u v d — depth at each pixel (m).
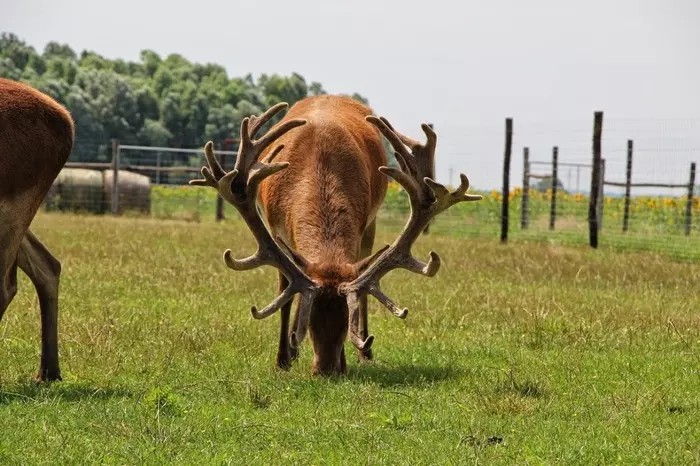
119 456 6.97
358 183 11.07
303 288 9.72
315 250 10.30
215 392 9.17
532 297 14.69
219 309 13.48
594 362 10.60
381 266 9.87
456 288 15.71
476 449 7.35
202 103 92.31
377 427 7.98
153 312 13.01
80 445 7.20
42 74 98.12
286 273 9.78
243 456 7.15
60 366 10.03
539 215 36.12
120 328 11.70
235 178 10.00
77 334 11.26
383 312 13.70
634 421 8.26
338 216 10.62
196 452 7.19
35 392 8.84
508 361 10.77
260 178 9.94
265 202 11.41
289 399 9.01
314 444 7.53
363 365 10.74
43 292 9.62
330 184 10.84
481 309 13.73
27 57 99.62
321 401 8.84
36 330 11.59
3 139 8.98
